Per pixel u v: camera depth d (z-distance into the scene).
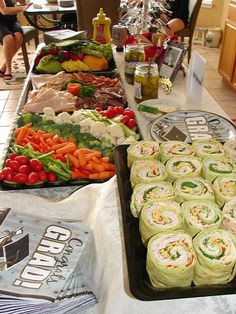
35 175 0.96
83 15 2.49
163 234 0.57
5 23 3.54
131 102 1.41
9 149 1.09
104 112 1.25
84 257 0.65
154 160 0.77
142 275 0.54
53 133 1.13
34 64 1.80
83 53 1.76
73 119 1.20
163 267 0.50
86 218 0.79
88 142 1.09
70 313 0.58
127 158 0.81
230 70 3.37
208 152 0.80
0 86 3.50
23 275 0.58
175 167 0.75
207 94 1.49
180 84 1.59
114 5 2.46
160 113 1.25
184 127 1.14
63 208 0.81
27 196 0.85
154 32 1.77
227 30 3.41
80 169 1.01
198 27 4.80
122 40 1.98
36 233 0.67
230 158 0.80
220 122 1.17
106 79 1.58
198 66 1.31
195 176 0.72
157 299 0.50
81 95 1.42
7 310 0.53
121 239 0.66
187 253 0.53
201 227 0.59
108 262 0.64
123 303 0.56
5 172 0.96
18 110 1.34
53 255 0.63
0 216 0.70
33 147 1.08
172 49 1.57
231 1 3.31
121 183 0.75
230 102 3.22
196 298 0.55
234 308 0.55
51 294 0.56
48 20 4.05
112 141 1.11
